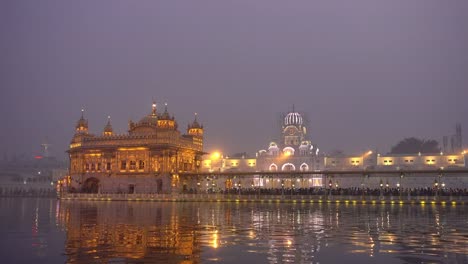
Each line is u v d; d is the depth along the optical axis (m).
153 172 104.88
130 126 115.00
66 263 22.30
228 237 31.09
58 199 109.69
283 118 170.88
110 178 109.75
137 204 81.06
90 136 115.56
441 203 74.81
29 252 25.30
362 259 23.06
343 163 140.62
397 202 77.19
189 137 117.44
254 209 63.31
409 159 134.62
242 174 97.56
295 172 90.69
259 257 23.58
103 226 38.56
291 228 36.84
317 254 24.42
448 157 130.00
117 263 22.16
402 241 29.08
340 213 54.28
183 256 23.83
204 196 91.88
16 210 61.78
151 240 29.58
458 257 23.52
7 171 193.50
